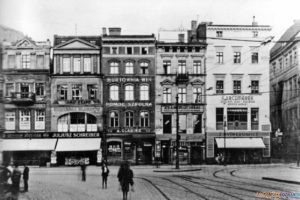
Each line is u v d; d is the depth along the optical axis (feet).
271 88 241.76
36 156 193.88
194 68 204.64
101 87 200.54
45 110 198.49
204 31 207.62
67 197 75.10
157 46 202.80
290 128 208.54
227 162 199.93
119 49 202.59
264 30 205.57
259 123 203.10
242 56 205.16
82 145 193.26
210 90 203.21
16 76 199.11
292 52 207.72
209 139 200.44
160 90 202.39
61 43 200.34
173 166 183.52
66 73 199.52
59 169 172.14
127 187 69.72
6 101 196.65
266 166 174.40
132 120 200.44
